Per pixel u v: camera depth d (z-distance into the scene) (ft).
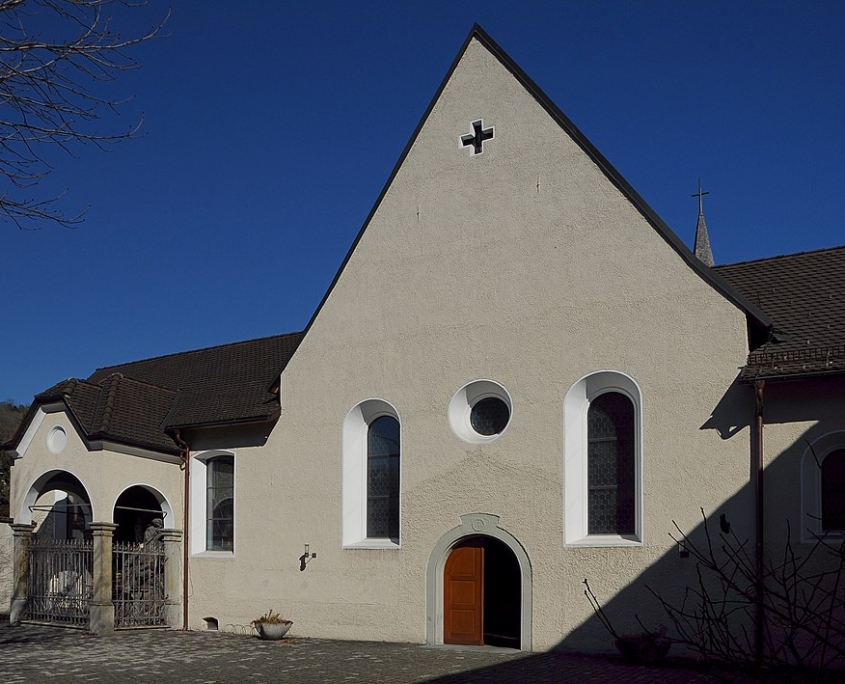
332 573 68.44
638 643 50.96
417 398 65.62
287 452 72.59
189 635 70.90
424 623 63.10
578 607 56.59
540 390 60.08
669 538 53.98
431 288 66.23
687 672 48.19
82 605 73.15
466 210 65.46
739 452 52.47
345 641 65.98
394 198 69.26
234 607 73.36
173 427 77.51
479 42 67.15
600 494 57.93
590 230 59.72
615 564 55.57
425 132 68.49
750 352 53.31
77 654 59.57
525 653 57.00
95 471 72.33
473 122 66.18
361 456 69.56
